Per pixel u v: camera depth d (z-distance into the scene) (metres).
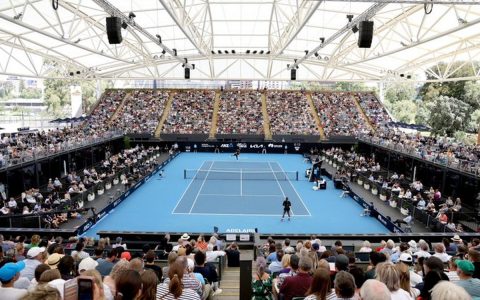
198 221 24.31
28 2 24.14
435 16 30.59
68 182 31.66
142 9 34.22
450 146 38.50
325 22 36.91
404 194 27.44
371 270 7.35
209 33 44.06
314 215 26.06
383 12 30.34
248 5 36.38
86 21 32.41
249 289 7.53
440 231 21.00
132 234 17.22
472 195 27.39
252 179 37.28
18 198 27.84
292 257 7.42
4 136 40.72
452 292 3.03
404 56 43.66
